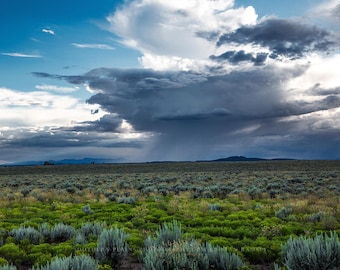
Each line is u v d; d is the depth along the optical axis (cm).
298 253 728
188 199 2517
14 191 3434
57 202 2405
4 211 1984
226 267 792
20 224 1512
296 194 2830
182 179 4819
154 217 1661
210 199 2506
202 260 756
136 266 931
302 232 1305
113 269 873
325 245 731
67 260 725
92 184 4181
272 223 1441
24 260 985
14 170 9412
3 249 1034
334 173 5625
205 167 9256
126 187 3825
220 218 1652
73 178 5728
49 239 1255
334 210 1772
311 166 8588
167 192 3011
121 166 10575
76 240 1141
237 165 9606
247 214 1741
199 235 1238
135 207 2134
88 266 724
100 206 2217
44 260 927
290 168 8194
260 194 2672
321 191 2861
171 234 984
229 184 3884
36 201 2536
